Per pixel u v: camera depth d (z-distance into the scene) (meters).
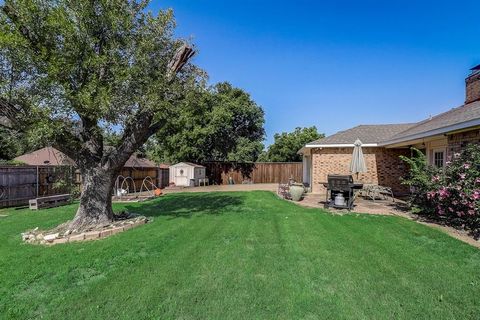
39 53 6.46
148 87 7.08
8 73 6.28
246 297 3.69
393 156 16.09
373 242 6.10
